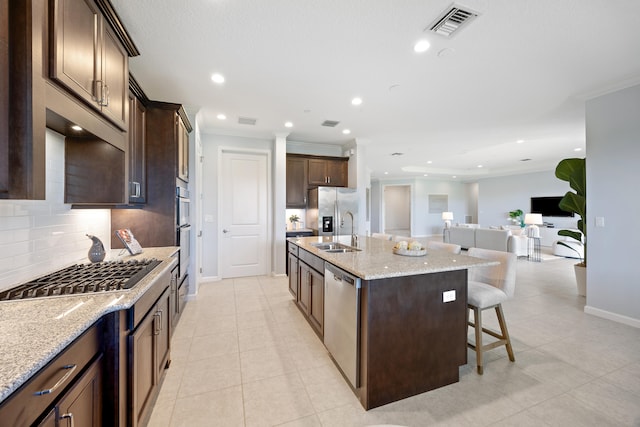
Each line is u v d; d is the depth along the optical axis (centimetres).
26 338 85
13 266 140
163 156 287
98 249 196
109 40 159
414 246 226
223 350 231
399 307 171
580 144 552
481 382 188
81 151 183
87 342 102
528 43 208
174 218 287
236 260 461
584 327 271
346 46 213
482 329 231
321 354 225
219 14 176
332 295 206
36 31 100
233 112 357
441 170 945
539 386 183
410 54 224
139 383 135
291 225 521
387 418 157
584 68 246
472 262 193
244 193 465
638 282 269
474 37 201
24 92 98
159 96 303
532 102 325
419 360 176
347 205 491
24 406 70
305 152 527
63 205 184
